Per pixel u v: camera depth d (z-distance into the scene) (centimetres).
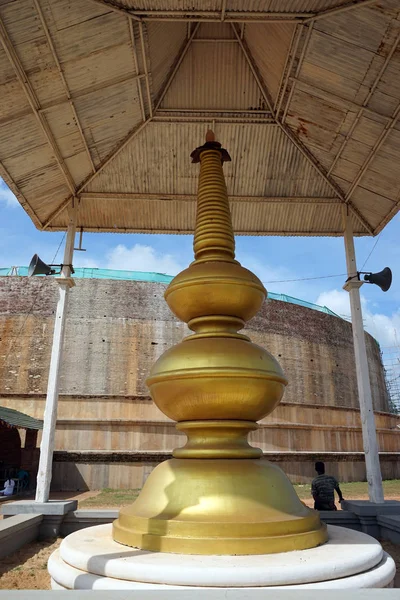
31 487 2614
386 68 1014
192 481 502
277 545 443
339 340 4200
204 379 530
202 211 682
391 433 3841
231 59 1267
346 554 439
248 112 1334
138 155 1412
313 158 1393
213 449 543
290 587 378
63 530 1272
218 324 608
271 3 914
